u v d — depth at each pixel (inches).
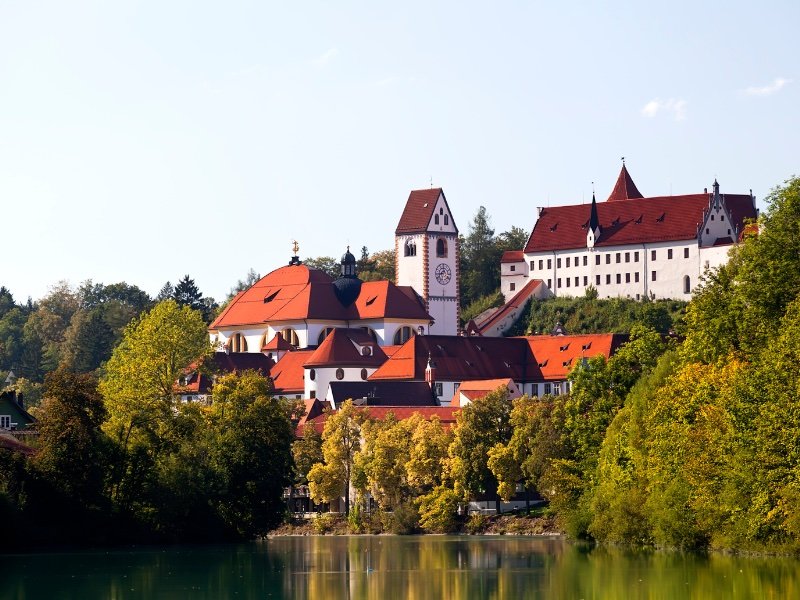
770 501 7480.3
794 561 7736.2
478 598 7170.3
